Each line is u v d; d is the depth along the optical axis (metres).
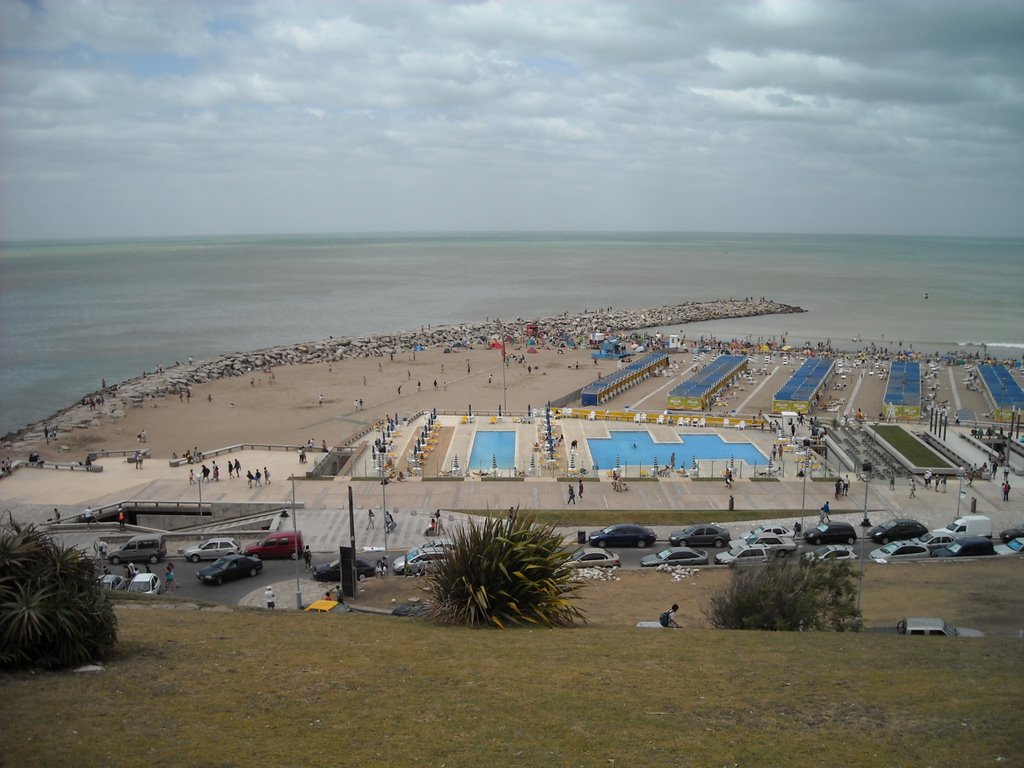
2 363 125.44
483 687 16.67
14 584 16.72
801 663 19.38
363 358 125.50
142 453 65.56
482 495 52.88
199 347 141.38
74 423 84.31
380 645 20.33
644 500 51.88
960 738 14.19
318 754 12.94
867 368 112.50
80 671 16.56
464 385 104.00
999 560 40.34
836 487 52.00
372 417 87.38
